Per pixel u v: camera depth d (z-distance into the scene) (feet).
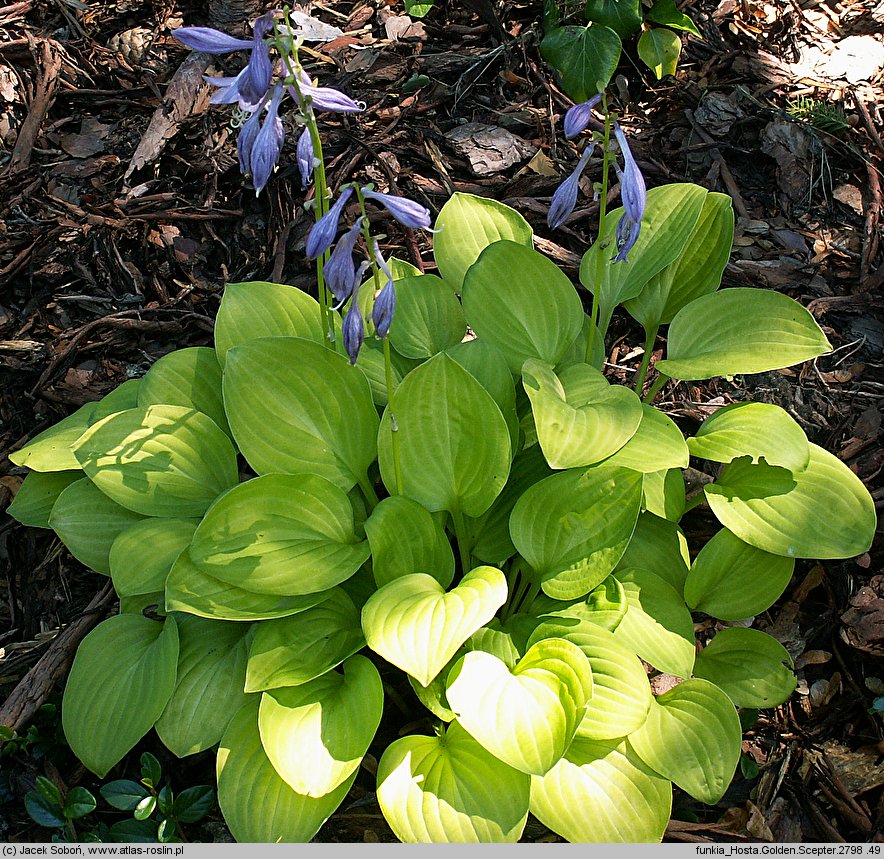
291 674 2.34
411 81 3.77
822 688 2.73
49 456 2.71
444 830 2.24
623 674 2.35
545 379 2.51
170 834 2.46
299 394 2.56
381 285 2.87
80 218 3.49
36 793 2.48
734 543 2.62
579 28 3.53
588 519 2.47
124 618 2.56
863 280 3.39
